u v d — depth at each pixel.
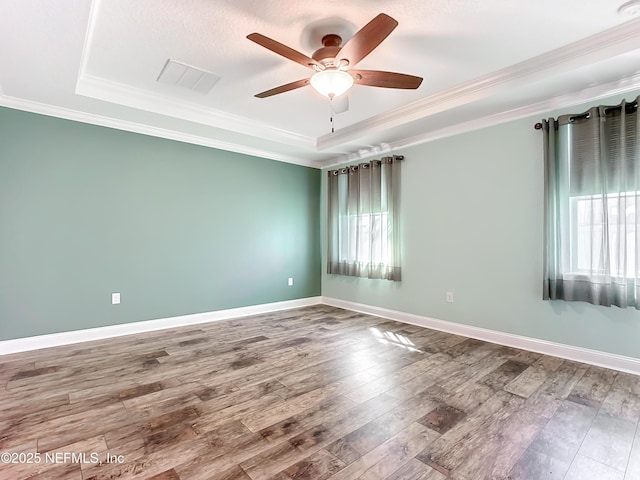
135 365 2.85
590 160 2.81
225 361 2.96
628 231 2.64
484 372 2.71
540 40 2.38
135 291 3.83
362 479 1.51
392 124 3.79
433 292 4.04
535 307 3.21
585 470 1.58
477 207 3.64
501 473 1.55
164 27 2.23
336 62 2.14
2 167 3.10
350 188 5.01
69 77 2.69
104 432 1.87
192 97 3.35
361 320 4.46
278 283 5.15
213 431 1.88
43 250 3.29
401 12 2.09
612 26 2.21
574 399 2.25
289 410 2.11
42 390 2.37
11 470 1.56
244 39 2.38
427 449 1.72
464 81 3.01
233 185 4.66
